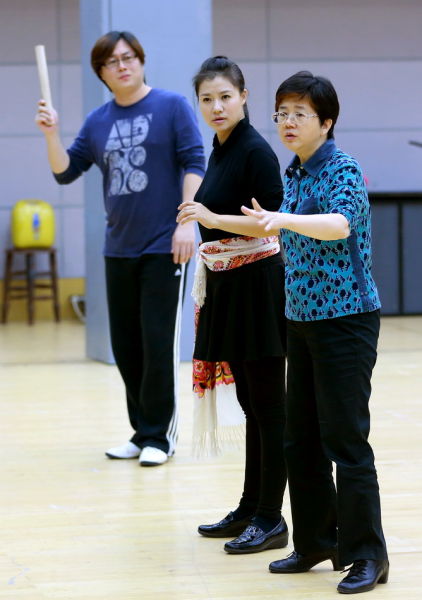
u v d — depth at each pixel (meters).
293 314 6.34
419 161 24.28
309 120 6.11
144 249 9.85
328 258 6.16
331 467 6.61
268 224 5.57
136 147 9.80
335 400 6.18
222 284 7.21
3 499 8.63
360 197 6.02
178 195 9.90
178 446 10.54
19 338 20.52
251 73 23.95
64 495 8.73
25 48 23.81
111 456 10.07
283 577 6.57
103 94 15.95
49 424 11.86
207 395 7.57
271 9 23.91
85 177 17.06
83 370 16.09
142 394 9.98
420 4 24.08
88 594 6.30
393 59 24.14
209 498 8.54
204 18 16.23
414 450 10.13
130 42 9.75
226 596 6.23
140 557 7.04
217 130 7.32
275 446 7.12
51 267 23.17
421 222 22.75
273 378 7.09
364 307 6.16
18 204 22.77
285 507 8.12
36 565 6.90
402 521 7.70
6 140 23.83
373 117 24.16
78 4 23.92
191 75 16.23
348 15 24.00
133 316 10.17
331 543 6.64
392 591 6.22
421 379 14.62
